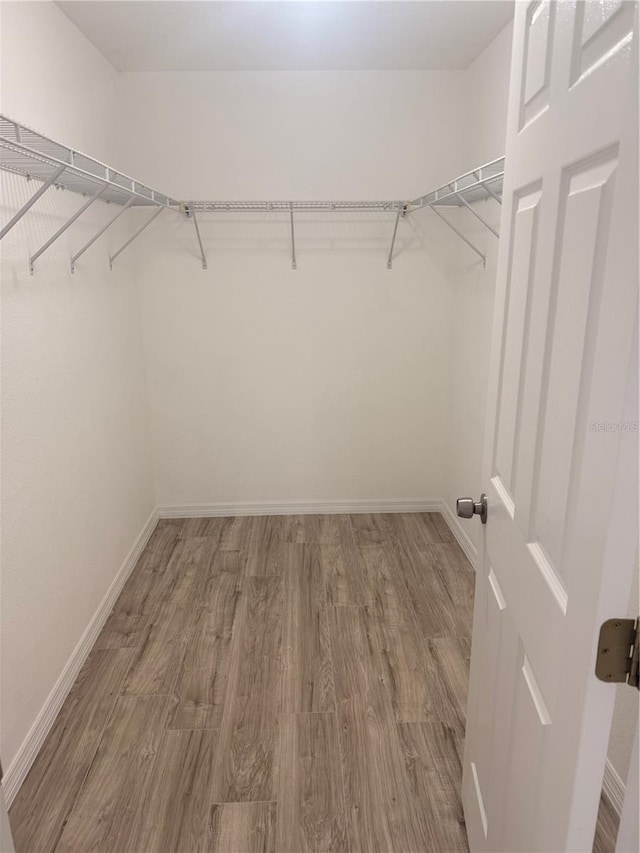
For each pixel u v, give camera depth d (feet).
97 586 7.65
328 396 10.72
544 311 2.96
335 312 10.31
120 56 8.49
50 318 6.34
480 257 8.77
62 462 6.60
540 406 3.00
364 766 5.49
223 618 7.89
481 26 7.54
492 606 4.01
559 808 2.55
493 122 8.05
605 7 2.23
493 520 4.00
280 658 7.05
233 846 4.75
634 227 1.93
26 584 5.64
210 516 11.21
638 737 2.30
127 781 5.35
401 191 9.78
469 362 9.46
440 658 7.02
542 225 3.03
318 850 4.72
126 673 6.81
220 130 9.41
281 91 9.30
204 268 9.99
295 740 5.79
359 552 9.75
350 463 11.10
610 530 2.08
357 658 7.03
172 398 10.59
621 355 2.00
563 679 2.52
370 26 7.52
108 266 8.44
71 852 4.71
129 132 9.36
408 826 4.91
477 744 4.50
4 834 2.86
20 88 5.83
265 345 10.41
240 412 10.73
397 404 10.82
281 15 7.13
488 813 4.07
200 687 6.56
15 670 5.37
